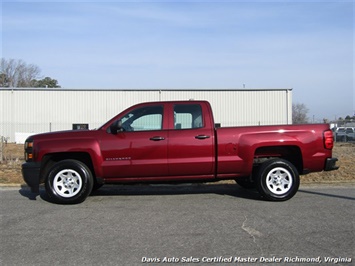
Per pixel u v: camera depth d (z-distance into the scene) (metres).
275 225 6.00
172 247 5.02
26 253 4.84
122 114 7.85
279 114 40.72
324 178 11.15
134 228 5.91
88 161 7.99
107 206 7.48
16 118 39.47
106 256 4.72
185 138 7.67
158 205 7.53
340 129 42.12
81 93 39.81
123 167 7.61
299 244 5.09
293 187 7.74
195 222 6.21
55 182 7.65
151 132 7.70
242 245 5.07
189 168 7.68
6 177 11.47
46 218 6.56
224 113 40.44
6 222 6.31
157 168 7.65
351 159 16.31
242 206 7.37
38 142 7.68
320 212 6.83
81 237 5.48
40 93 39.59
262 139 7.70
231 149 7.71
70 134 7.76
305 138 7.78
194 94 40.19
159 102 7.93
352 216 6.54
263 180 7.75
